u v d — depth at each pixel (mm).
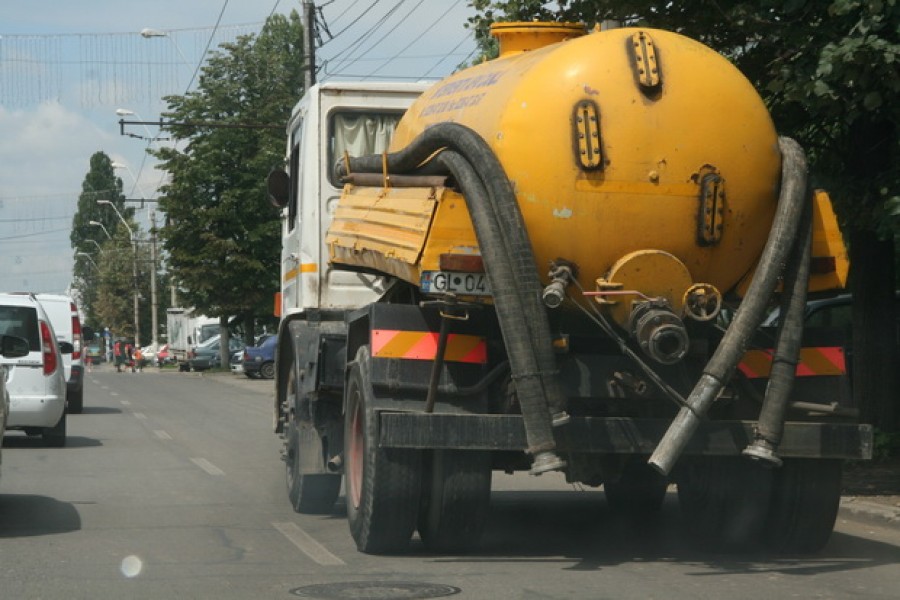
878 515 21859
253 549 18594
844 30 22453
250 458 34094
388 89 25156
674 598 14750
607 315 16484
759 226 16703
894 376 29219
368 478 17047
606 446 16234
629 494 22797
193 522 21672
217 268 113938
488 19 30281
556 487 27828
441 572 16516
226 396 74000
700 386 15883
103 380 105188
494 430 16312
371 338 16859
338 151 24984
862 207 25125
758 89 26047
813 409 17172
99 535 20062
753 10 23969
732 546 18578
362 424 17609
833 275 16875
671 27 26750
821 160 27766
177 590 15406
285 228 27250
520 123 16266
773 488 17906
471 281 16234
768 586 15570
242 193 112000
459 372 16828
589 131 16109
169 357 175250
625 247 16328
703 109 16328
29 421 36156
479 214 15852
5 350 23312
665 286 16297
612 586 15508
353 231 20094
